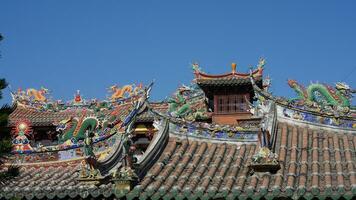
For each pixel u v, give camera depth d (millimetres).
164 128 19250
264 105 19438
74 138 21109
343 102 18984
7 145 15211
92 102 43375
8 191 16953
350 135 18625
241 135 19047
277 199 15578
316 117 19156
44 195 16703
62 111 44750
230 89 38656
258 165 16578
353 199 15172
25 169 20734
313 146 18000
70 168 20453
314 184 15570
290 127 19297
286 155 17672
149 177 17047
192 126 19516
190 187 16219
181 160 18266
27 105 45438
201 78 38594
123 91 42375
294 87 19609
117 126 20234
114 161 17969
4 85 15367
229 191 15914
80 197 16500
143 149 35812
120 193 16125
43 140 43219
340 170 16328
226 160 18000
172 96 30531
